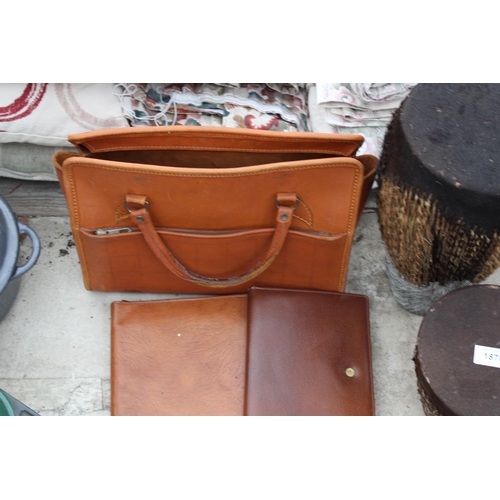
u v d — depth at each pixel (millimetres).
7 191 1578
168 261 1273
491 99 1067
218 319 1395
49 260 1548
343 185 1192
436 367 1091
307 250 1312
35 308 1484
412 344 1449
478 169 1001
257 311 1347
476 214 1029
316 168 1154
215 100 1373
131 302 1408
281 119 1393
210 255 1317
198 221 1253
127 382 1339
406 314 1484
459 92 1078
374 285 1520
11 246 1200
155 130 1140
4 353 1435
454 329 1120
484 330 1117
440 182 1006
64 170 1186
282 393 1285
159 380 1343
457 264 1179
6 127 1351
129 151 1236
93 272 1398
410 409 1389
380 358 1435
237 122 1381
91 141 1169
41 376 1416
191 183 1176
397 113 1099
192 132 1142
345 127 1413
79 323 1472
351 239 1289
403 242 1197
